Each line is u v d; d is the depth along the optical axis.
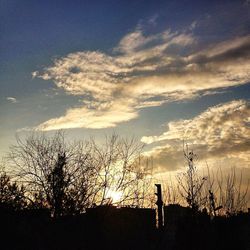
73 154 22.17
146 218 21.64
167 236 20.39
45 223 20.08
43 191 21.12
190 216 16.27
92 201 21.05
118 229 21.12
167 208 20.30
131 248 20.78
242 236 16.22
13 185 21.00
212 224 15.96
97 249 20.19
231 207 16.09
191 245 15.94
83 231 20.20
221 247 15.55
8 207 20.14
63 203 20.62
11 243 19.41
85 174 21.48
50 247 19.67
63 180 21.16
